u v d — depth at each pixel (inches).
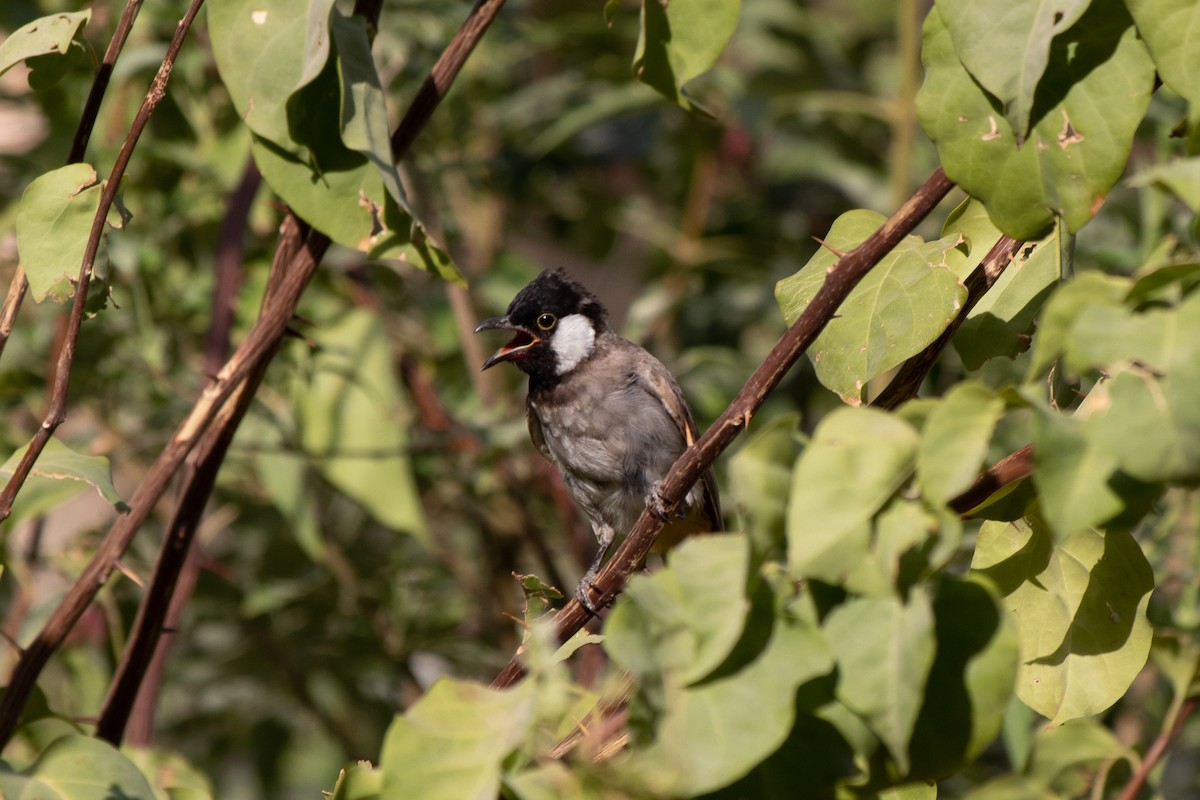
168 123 375.2
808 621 128.8
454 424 403.9
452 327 449.1
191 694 432.1
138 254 350.6
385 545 452.8
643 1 188.7
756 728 125.8
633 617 128.4
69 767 184.4
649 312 438.6
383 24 382.6
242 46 193.9
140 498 208.8
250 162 350.6
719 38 189.9
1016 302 199.5
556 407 371.2
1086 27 154.2
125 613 381.1
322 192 198.7
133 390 398.3
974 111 159.6
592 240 518.0
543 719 130.3
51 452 197.2
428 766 130.2
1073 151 155.3
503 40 425.4
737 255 455.2
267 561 431.5
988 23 151.9
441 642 411.5
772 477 126.9
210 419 212.2
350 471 363.3
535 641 134.0
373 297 415.8
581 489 378.3
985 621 127.6
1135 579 172.4
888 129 476.4
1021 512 163.5
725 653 125.6
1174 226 319.6
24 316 388.5
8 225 374.9
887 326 192.4
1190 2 144.9
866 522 120.6
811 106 424.2
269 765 438.3
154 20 366.9
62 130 377.4
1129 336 114.5
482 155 464.4
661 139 498.0
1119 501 117.3
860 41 526.9
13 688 201.2
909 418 126.5
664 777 125.7
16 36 189.8
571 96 465.1
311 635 416.2
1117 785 143.6
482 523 442.9
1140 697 324.2
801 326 166.4
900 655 122.7
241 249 344.5
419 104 215.3
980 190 160.6
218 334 336.5
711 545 130.9
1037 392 119.5
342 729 431.5
